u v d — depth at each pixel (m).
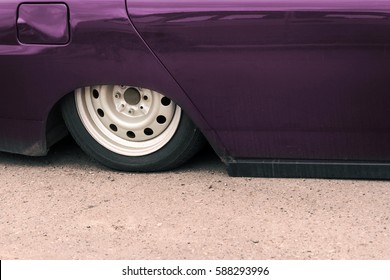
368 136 3.47
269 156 3.66
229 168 3.75
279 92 3.45
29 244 3.22
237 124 3.57
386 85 3.33
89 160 4.18
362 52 3.29
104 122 3.88
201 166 4.00
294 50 3.36
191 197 3.61
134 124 3.81
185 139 3.75
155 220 3.39
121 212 3.48
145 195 3.66
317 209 3.43
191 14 3.41
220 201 3.55
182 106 3.57
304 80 3.40
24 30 3.64
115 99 3.80
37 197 3.69
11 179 3.93
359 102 3.39
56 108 3.87
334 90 3.39
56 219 3.44
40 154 3.95
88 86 3.70
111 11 3.50
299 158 3.63
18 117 3.84
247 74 3.44
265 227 3.29
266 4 3.34
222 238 3.20
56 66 3.65
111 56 3.56
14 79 3.74
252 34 3.37
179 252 3.10
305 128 3.51
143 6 3.46
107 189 3.75
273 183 3.70
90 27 3.54
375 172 3.58
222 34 3.40
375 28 3.24
